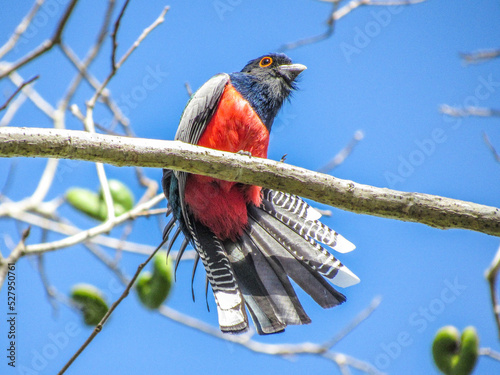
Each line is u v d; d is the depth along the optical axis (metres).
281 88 11.74
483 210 7.95
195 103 10.60
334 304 9.38
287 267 9.78
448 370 10.98
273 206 10.41
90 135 7.60
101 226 10.88
